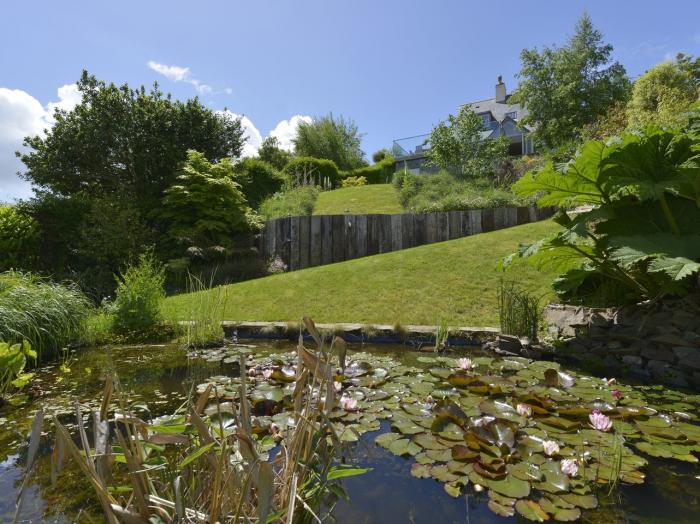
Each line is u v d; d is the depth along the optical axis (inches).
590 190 131.0
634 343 119.3
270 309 201.9
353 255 342.6
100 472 30.1
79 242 340.8
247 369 124.3
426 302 189.3
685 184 114.1
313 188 553.3
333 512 51.1
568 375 103.4
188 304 218.5
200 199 365.1
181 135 485.4
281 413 79.4
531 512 50.2
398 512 50.9
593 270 138.5
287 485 38.1
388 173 852.6
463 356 141.0
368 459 65.9
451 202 363.9
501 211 328.2
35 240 318.7
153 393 104.1
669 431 73.5
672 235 109.2
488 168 529.7
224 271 330.0
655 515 50.1
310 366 41.9
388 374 113.2
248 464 34.3
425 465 62.7
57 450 27.6
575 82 611.2
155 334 177.3
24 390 107.9
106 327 179.8
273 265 337.4
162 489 37.2
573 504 51.9
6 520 49.1
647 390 100.8
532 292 182.9
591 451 65.9
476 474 59.4
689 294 113.3
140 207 409.7
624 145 117.7
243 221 374.3
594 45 629.9
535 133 656.4
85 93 458.0
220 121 528.4
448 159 565.3
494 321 169.2
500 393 93.4
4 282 156.9
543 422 77.8
